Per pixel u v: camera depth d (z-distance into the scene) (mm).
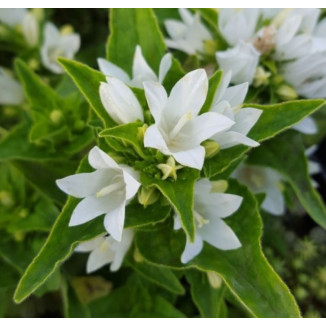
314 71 279
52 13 387
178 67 239
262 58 284
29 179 285
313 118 303
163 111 214
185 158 198
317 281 369
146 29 260
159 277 276
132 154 222
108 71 240
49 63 345
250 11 285
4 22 339
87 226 223
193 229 197
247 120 219
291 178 290
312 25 287
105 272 345
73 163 289
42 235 306
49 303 361
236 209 234
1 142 299
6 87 338
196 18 295
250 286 231
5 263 309
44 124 294
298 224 411
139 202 225
